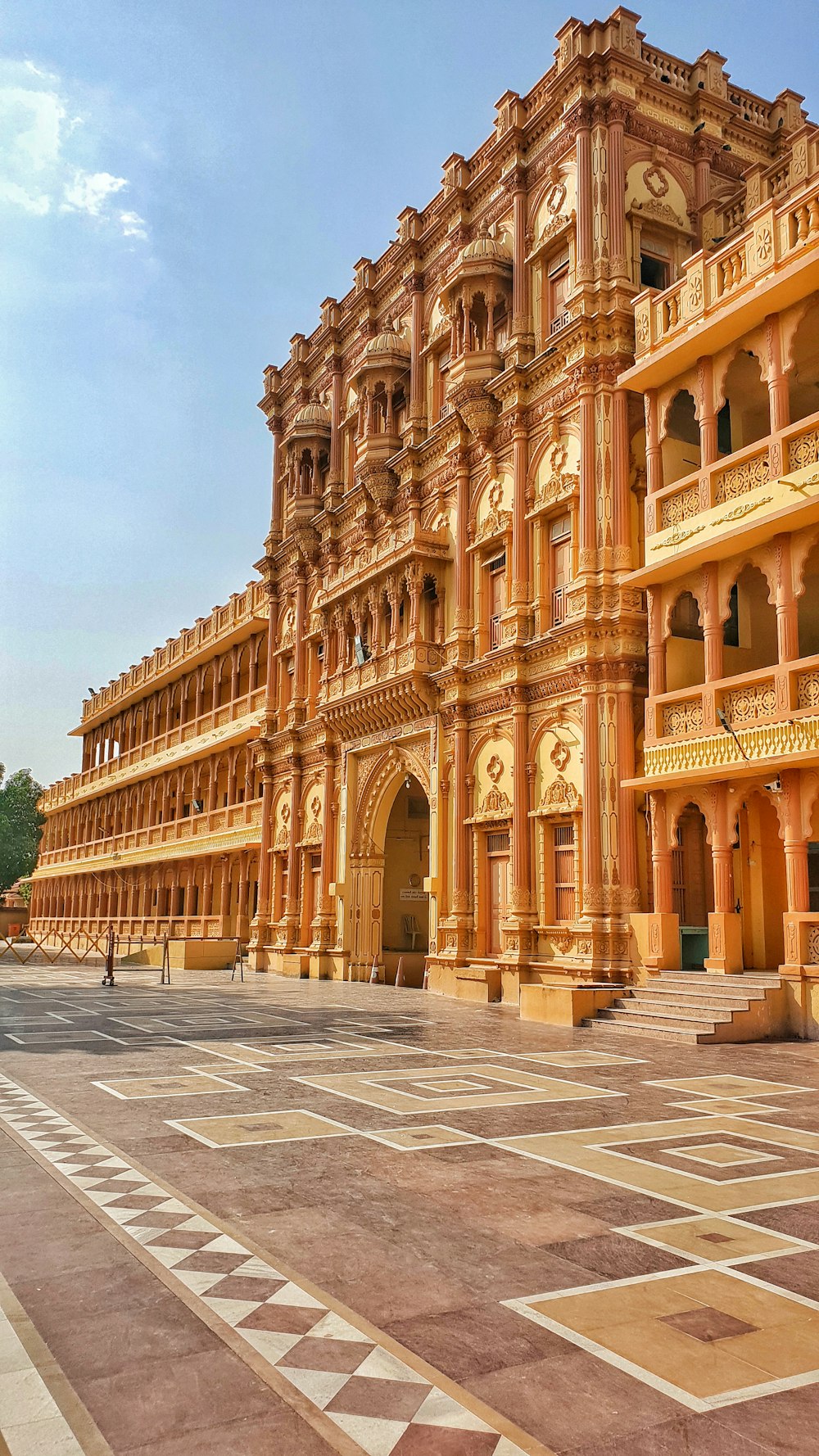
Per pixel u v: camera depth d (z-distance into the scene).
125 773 58.28
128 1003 21.45
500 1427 3.83
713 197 23.23
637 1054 13.90
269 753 38.03
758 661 20.48
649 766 18.42
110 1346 4.44
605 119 22.09
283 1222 6.20
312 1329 4.65
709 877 21.02
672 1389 4.15
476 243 24.88
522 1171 7.46
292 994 24.50
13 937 70.62
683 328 18.34
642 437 21.34
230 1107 9.65
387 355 29.69
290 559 37.41
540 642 21.95
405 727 28.11
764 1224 6.30
